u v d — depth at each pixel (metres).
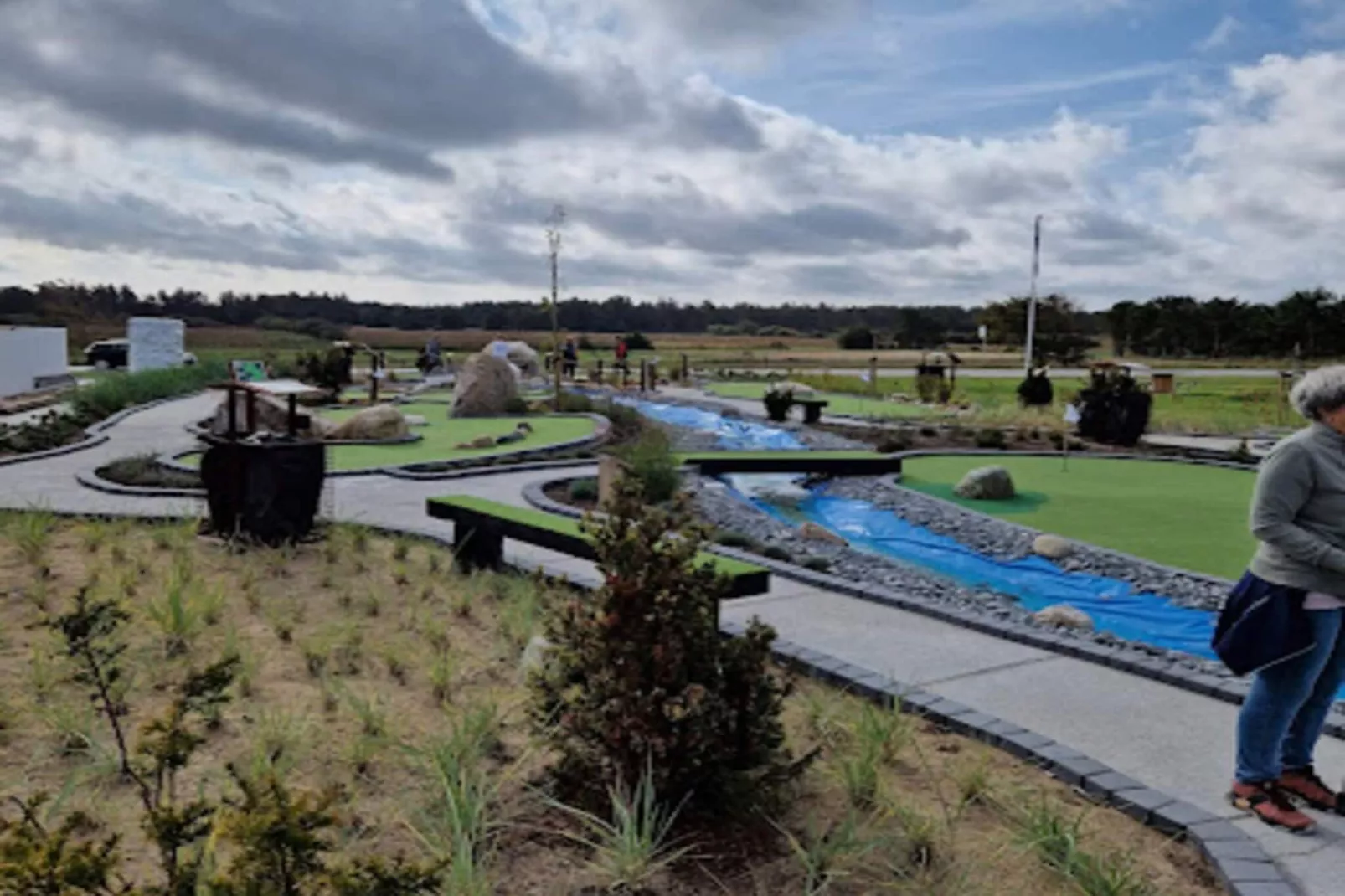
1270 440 20.25
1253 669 3.65
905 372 48.09
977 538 10.40
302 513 7.71
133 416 19.88
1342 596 3.55
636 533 3.36
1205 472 15.05
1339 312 72.75
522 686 4.70
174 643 5.07
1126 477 14.45
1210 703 4.99
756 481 14.04
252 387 7.84
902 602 6.71
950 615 6.39
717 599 3.50
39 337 29.02
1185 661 6.36
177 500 10.37
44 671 4.57
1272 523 3.59
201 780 3.39
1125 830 3.63
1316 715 3.83
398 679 4.86
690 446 18.88
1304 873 3.34
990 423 21.33
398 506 10.48
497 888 3.03
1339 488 3.58
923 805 3.71
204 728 4.12
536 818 3.45
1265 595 3.65
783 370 47.50
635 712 3.22
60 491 10.97
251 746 3.94
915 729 4.56
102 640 4.95
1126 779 3.94
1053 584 8.73
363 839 3.26
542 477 12.83
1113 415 18.41
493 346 37.47
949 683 5.25
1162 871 3.34
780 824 3.45
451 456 14.68
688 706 3.15
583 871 3.12
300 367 27.75
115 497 10.51
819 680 5.23
